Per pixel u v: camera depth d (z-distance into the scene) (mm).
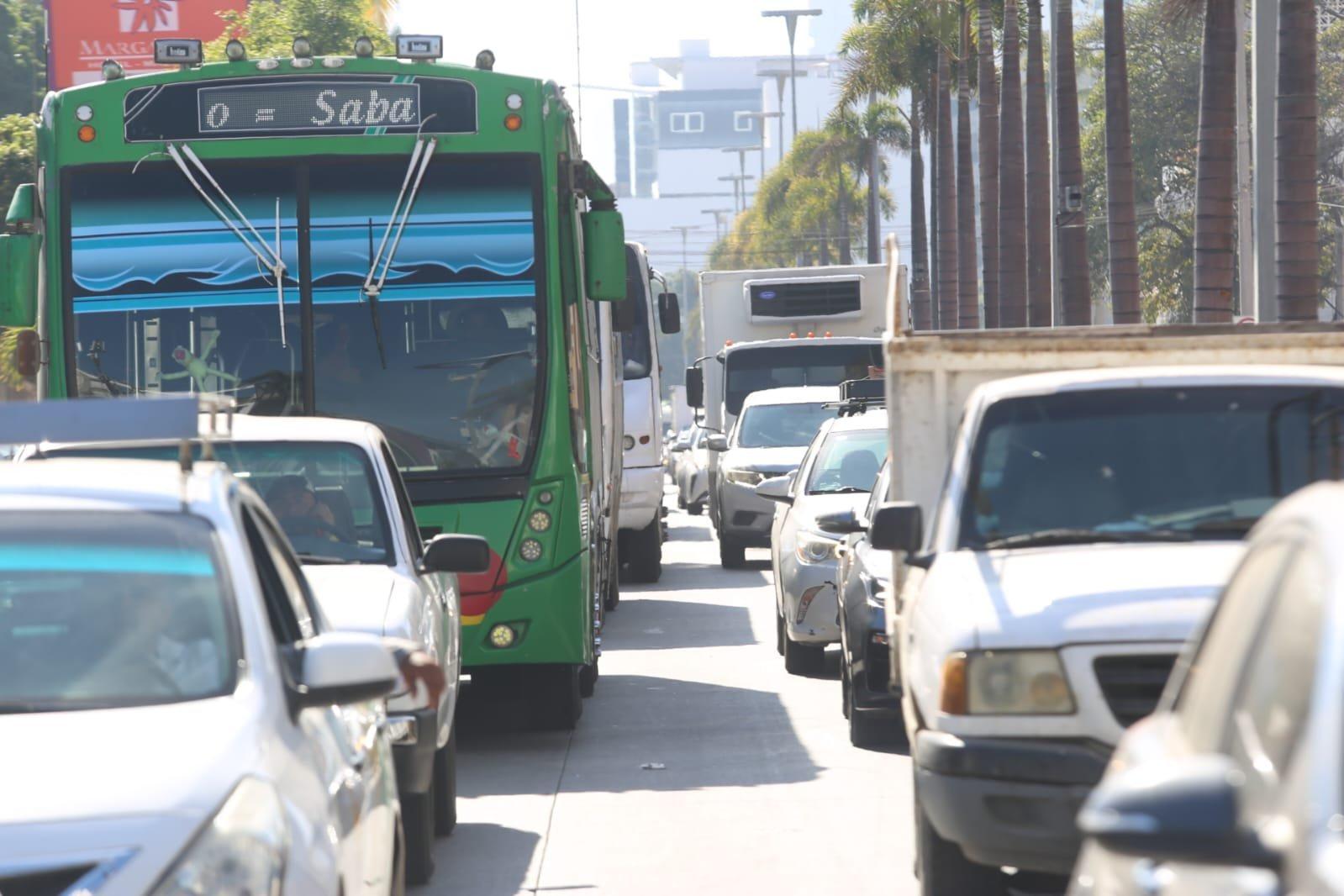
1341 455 24359
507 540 39531
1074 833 20719
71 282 40406
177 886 13195
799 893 26750
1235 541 23359
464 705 47156
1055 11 118000
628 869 28453
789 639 50812
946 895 22734
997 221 151125
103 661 16062
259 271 40250
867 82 189375
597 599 46344
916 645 23438
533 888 27359
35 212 41344
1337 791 8906
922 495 27234
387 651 16406
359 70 40719
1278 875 9086
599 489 48781
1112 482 24406
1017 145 136625
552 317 40250
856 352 106375
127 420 17469
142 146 40656
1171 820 9188
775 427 90062
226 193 40562
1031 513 24312
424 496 39469
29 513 17375
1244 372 25312
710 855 29312
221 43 116875
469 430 39844
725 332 111812
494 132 40594
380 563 29703
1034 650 21359
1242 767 10961
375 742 19328
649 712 44906
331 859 15133
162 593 16625
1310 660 10109
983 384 27297
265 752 14984
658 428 82250
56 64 127062
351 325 40125
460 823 32312
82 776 14055
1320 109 169750
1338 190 169250
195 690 15844
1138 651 21031
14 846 13211
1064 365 27141
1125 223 104375
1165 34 187125
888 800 33344
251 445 31203
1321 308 173125
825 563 49812
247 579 16969
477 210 40438
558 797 34469
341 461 31125
